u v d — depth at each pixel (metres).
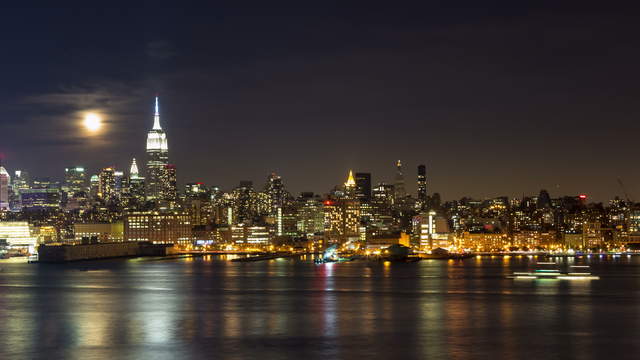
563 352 139.75
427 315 194.62
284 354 139.62
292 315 196.12
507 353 138.75
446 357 135.50
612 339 154.00
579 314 196.12
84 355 140.50
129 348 147.00
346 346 147.12
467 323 178.62
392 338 156.00
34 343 153.88
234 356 138.25
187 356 138.62
